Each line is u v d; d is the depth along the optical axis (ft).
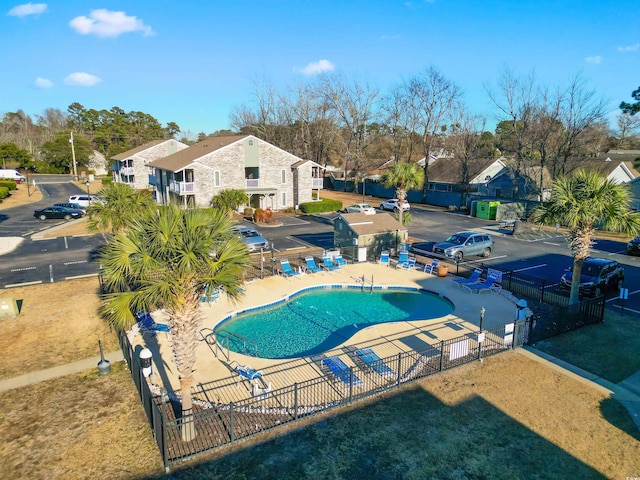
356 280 69.31
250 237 88.79
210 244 26.68
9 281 68.18
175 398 35.27
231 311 55.36
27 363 41.27
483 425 31.76
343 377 38.45
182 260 25.20
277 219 134.41
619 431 31.09
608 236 110.01
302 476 26.53
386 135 214.90
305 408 33.76
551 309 55.62
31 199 164.96
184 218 27.94
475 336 47.91
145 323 46.93
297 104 229.66
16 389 36.60
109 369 39.86
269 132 242.99
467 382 37.91
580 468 27.37
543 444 29.66
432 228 121.19
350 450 28.96
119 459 27.91
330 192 212.43
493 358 42.60
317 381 38.40
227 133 335.67
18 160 278.26
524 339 45.80
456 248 83.10
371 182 205.67
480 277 70.64
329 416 32.91
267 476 26.55
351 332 51.65
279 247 94.07
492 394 35.96
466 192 162.81
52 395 35.63
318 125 227.61
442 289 64.95
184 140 401.70
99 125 380.58
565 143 140.26
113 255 26.81
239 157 140.36
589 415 33.06
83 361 41.65
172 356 42.70
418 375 39.09
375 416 32.83
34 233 105.70
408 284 67.36
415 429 31.27
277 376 39.27
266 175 148.36
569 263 81.97
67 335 47.78
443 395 35.78
